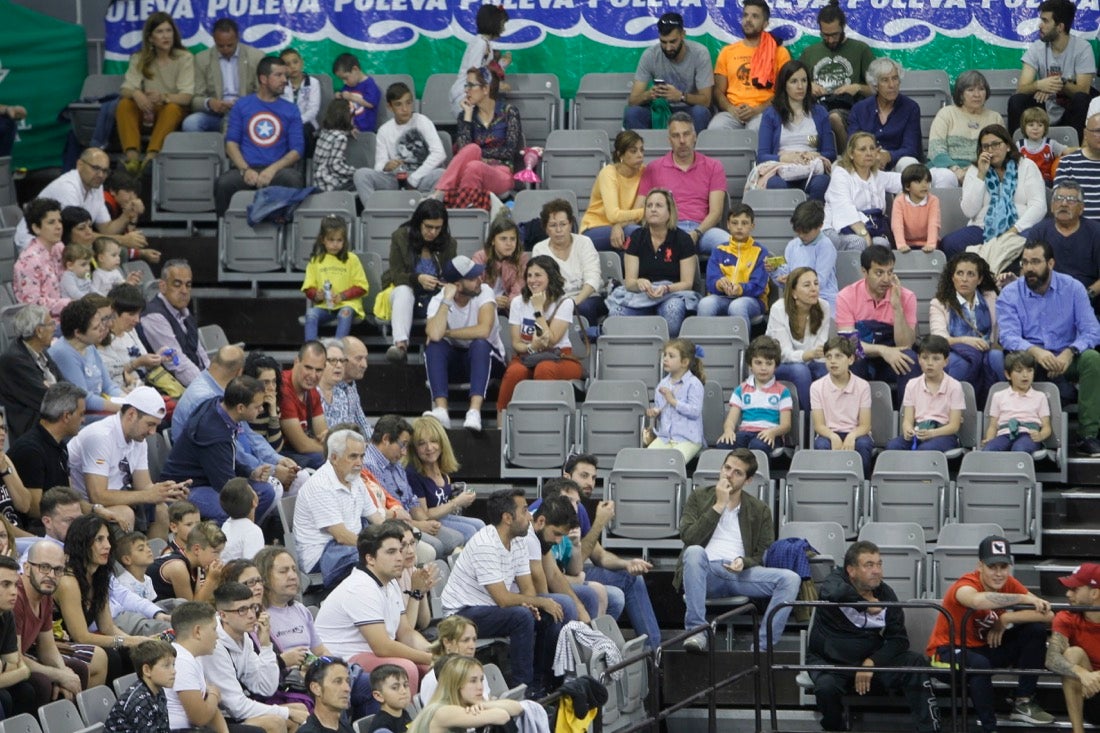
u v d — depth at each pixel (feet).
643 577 107.04
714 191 132.26
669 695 105.29
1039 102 140.26
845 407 114.83
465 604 95.71
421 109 148.56
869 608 101.91
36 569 82.02
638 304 124.57
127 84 145.79
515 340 120.37
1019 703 101.35
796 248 124.88
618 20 150.71
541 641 97.40
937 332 120.06
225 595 83.46
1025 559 111.55
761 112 142.31
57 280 119.34
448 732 79.10
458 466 110.01
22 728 76.84
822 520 110.52
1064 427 114.01
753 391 115.55
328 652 89.56
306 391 109.60
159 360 111.55
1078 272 124.36
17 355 103.86
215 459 99.66
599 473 115.24
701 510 106.83
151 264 136.36
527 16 151.53
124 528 94.27
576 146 140.46
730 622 106.01
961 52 148.66
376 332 129.59
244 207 134.62
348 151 140.87
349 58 144.97
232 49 147.13
